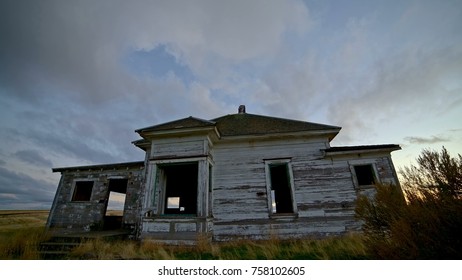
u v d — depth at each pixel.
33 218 26.05
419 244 3.98
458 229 3.58
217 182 10.12
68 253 7.14
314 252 6.80
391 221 4.91
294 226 9.19
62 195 13.23
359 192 9.28
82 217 12.55
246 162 10.30
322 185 9.60
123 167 13.03
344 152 9.62
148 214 8.48
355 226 8.91
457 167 3.94
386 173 9.34
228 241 9.14
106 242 8.21
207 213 8.42
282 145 10.40
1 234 10.38
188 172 12.62
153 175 9.07
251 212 9.55
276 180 14.04
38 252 7.10
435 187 4.08
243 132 11.10
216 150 10.62
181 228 8.10
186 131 9.21
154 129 9.27
